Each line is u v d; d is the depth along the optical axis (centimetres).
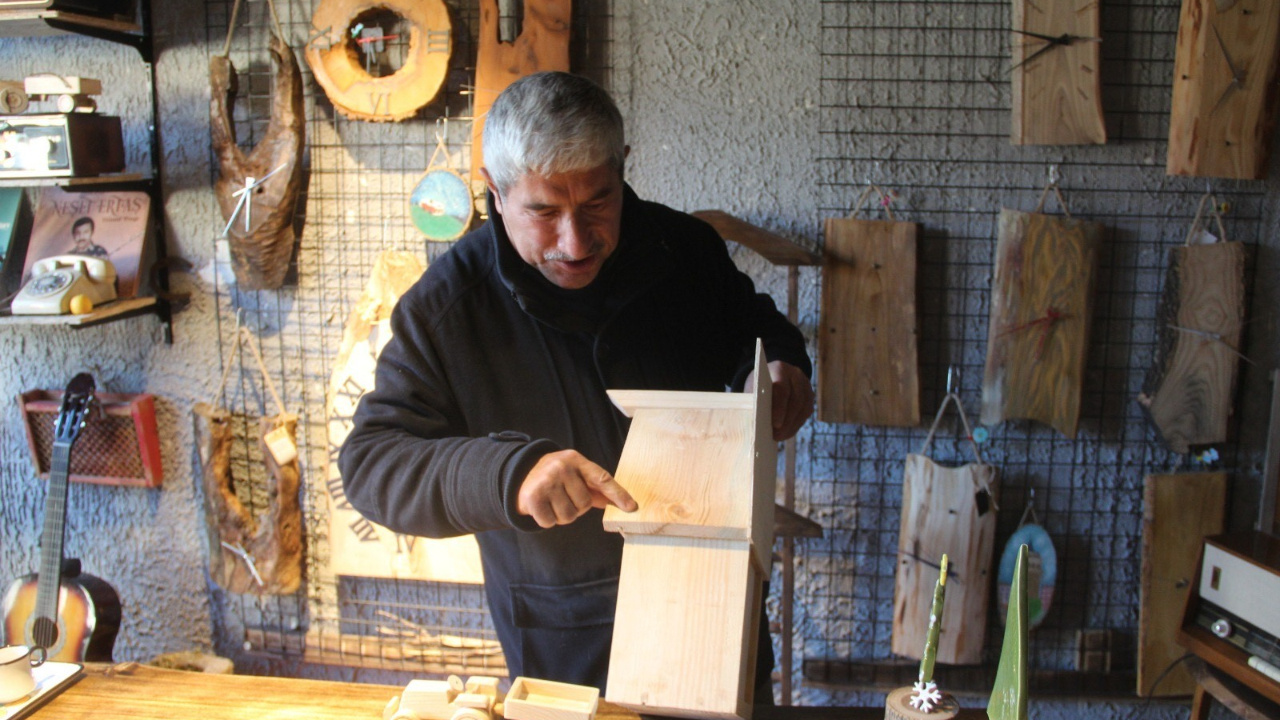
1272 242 197
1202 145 186
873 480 211
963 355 205
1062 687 212
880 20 194
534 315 112
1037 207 199
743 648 82
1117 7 191
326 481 221
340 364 204
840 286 198
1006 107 196
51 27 190
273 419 208
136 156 212
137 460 218
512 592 122
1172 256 195
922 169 199
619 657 82
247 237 200
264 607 229
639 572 85
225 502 210
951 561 203
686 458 90
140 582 231
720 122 200
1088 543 211
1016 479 209
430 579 212
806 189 201
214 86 196
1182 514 200
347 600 226
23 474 228
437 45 190
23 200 216
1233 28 182
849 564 215
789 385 108
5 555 232
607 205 101
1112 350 203
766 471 91
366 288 203
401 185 207
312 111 207
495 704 102
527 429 117
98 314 193
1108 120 195
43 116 187
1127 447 207
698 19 196
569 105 94
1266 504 192
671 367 123
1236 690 167
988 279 202
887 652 217
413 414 111
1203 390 195
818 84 197
